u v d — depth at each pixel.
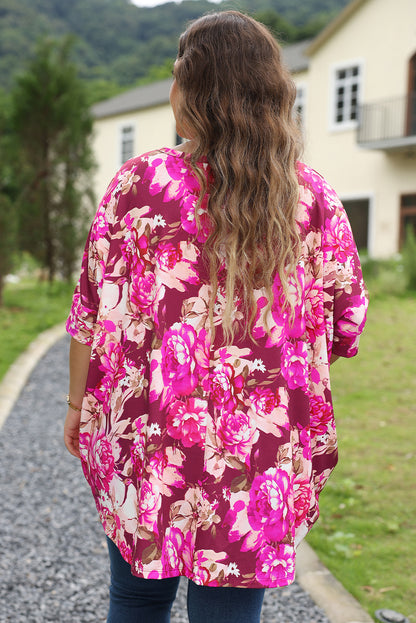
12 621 2.19
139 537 1.14
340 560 2.68
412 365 6.94
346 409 5.32
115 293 1.24
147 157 1.23
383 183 17.86
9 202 11.24
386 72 17.61
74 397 1.35
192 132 1.23
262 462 1.16
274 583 1.15
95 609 2.30
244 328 1.17
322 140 19.03
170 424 1.16
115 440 1.21
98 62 54.88
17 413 5.19
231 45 1.20
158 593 1.28
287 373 1.19
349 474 3.76
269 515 1.15
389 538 2.91
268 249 1.16
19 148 12.73
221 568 1.14
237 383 1.17
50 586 2.47
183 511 1.16
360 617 2.21
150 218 1.19
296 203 1.19
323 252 1.24
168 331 1.17
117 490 1.20
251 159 1.17
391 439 4.45
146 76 49.69
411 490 3.49
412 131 17.23
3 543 2.85
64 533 2.99
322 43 18.78
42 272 13.60
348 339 1.28
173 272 1.18
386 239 17.88
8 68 44.97
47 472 3.86
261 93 1.19
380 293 11.92
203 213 1.18
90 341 1.31
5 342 8.12
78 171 13.35
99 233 1.25
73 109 13.04
